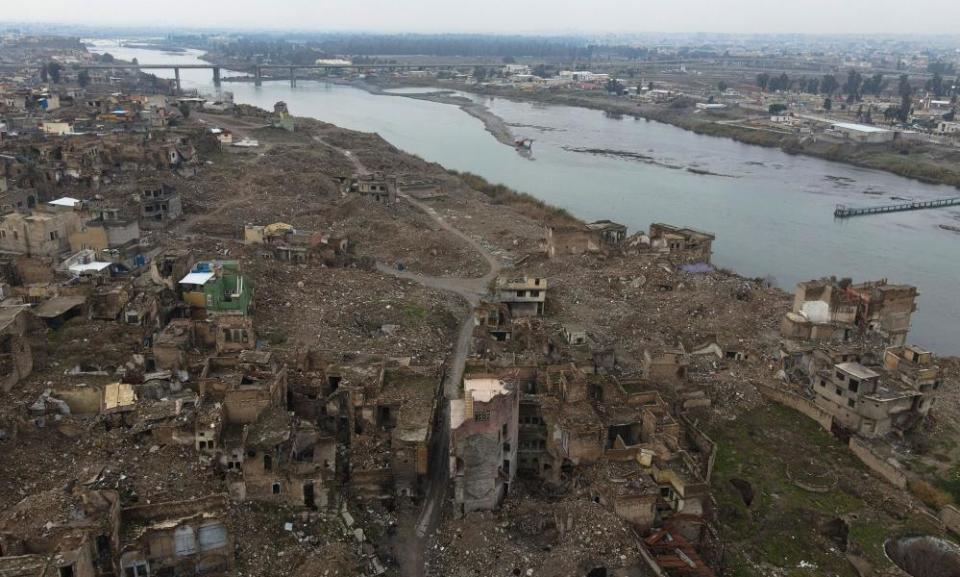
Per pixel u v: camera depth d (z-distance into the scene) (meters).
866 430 79.81
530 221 173.38
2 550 48.97
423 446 65.12
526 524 62.97
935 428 83.25
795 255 165.12
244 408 66.94
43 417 67.94
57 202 127.19
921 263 162.12
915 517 68.12
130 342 82.62
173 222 141.75
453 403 68.50
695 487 63.44
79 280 92.06
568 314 111.06
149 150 170.38
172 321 85.12
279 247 126.25
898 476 73.25
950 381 98.44
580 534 59.12
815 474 74.50
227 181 177.38
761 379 92.25
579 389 72.00
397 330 100.56
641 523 62.00
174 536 53.44
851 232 185.38
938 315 133.00
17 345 72.56
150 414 68.19
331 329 97.88
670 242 141.75
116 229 112.88
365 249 142.75
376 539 61.34
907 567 64.06
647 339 103.69
